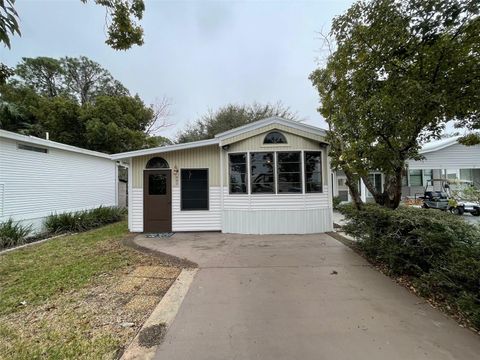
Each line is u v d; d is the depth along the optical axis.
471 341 2.43
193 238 7.48
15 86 18.42
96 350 2.39
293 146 8.06
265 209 8.05
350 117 5.00
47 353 2.36
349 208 6.33
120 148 17.77
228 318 2.94
